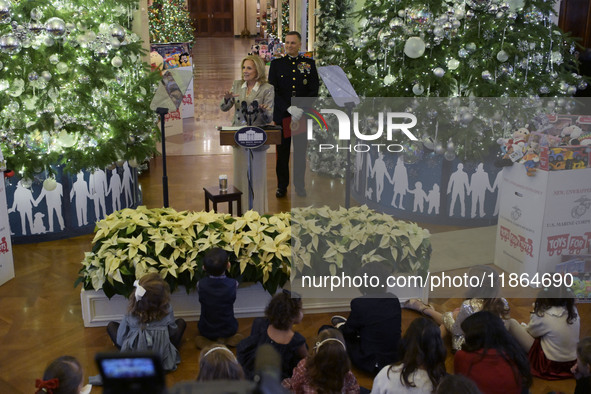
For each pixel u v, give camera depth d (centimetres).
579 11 863
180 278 438
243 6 3412
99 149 583
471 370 303
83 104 561
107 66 582
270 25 2534
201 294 406
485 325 310
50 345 410
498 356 303
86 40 539
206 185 767
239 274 441
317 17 993
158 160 884
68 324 439
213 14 3434
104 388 72
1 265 495
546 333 376
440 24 534
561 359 375
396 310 378
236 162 606
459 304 464
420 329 297
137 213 471
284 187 720
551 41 584
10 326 434
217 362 265
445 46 566
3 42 481
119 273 419
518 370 304
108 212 623
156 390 71
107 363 72
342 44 692
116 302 434
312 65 688
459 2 557
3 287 494
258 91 598
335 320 425
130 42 621
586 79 611
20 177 563
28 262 540
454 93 559
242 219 465
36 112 546
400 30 579
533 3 577
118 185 634
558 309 373
